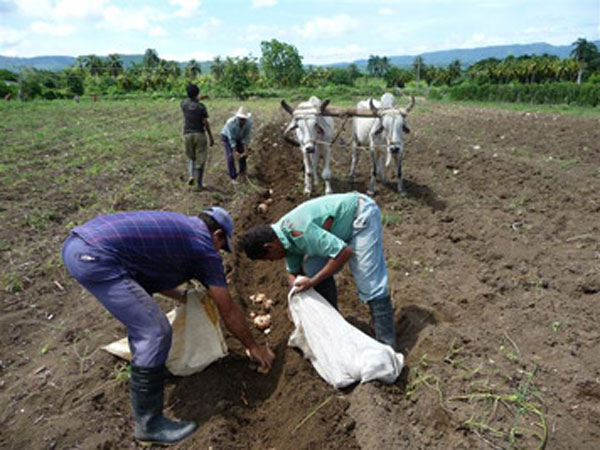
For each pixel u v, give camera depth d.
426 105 31.56
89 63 65.62
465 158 12.03
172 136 16.55
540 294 5.39
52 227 7.77
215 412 3.83
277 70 58.34
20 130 17.91
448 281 5.88
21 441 3.63
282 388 4.16
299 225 4.10
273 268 6.47
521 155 12.44
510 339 4.58
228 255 6.57
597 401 3.78
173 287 3.91
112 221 3.54
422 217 8.21
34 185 9.95
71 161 12.27
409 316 5.04
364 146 10.11
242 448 3.61
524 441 3.43
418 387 3.95
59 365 4.46
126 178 10.70
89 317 5.25
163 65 65.88
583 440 3.42
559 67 64.75
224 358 4.46
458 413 3.69
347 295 5.61
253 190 10.00
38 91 47.38
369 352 3.95
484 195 9.23
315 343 4.15
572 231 7.17
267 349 4.50
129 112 26.31
